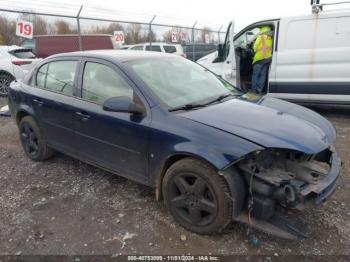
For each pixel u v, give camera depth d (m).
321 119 3.40
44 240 2.94
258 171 2.69
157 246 2.81
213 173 2.69
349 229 2.96
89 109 3.59
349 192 3.60
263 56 6.86
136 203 3.49
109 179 4.06
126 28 15.15
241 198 2.69
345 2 6.11
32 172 4.34
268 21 6.90
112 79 3.50
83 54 3.94
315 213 3.20
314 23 6.36
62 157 4.82
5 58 9.75
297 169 2.76
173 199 3.03
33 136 4.61
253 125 2.84
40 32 12.91
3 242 2.92
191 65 4.18
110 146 3.48
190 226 2.96
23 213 3.36
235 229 2.99
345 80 6.26
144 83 3.29
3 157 4.92
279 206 2.77
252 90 7.23
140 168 3.27
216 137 2.71
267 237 2.88
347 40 6.12
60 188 3.88
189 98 3.38
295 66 6.62
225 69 7.13
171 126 2.94
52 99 4.06
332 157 3.05
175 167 2.94
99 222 3.18
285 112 3.30
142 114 3.16
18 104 4.67
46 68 4.40
